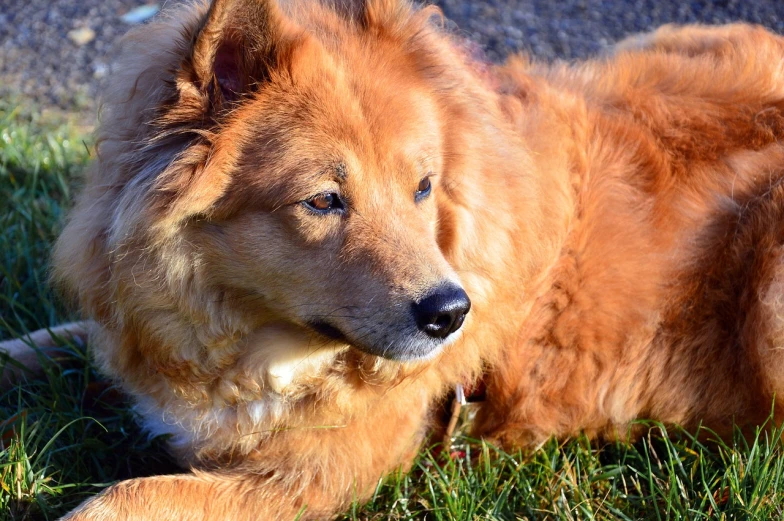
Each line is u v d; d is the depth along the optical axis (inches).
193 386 43.8
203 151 40.7
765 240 45.8
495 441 48.5
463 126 44.2
